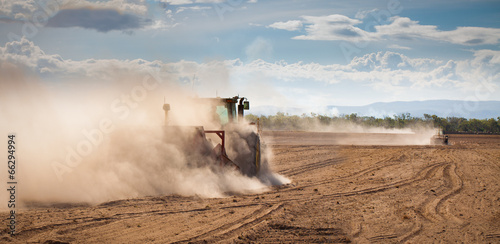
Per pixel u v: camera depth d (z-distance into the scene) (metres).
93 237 6.75
